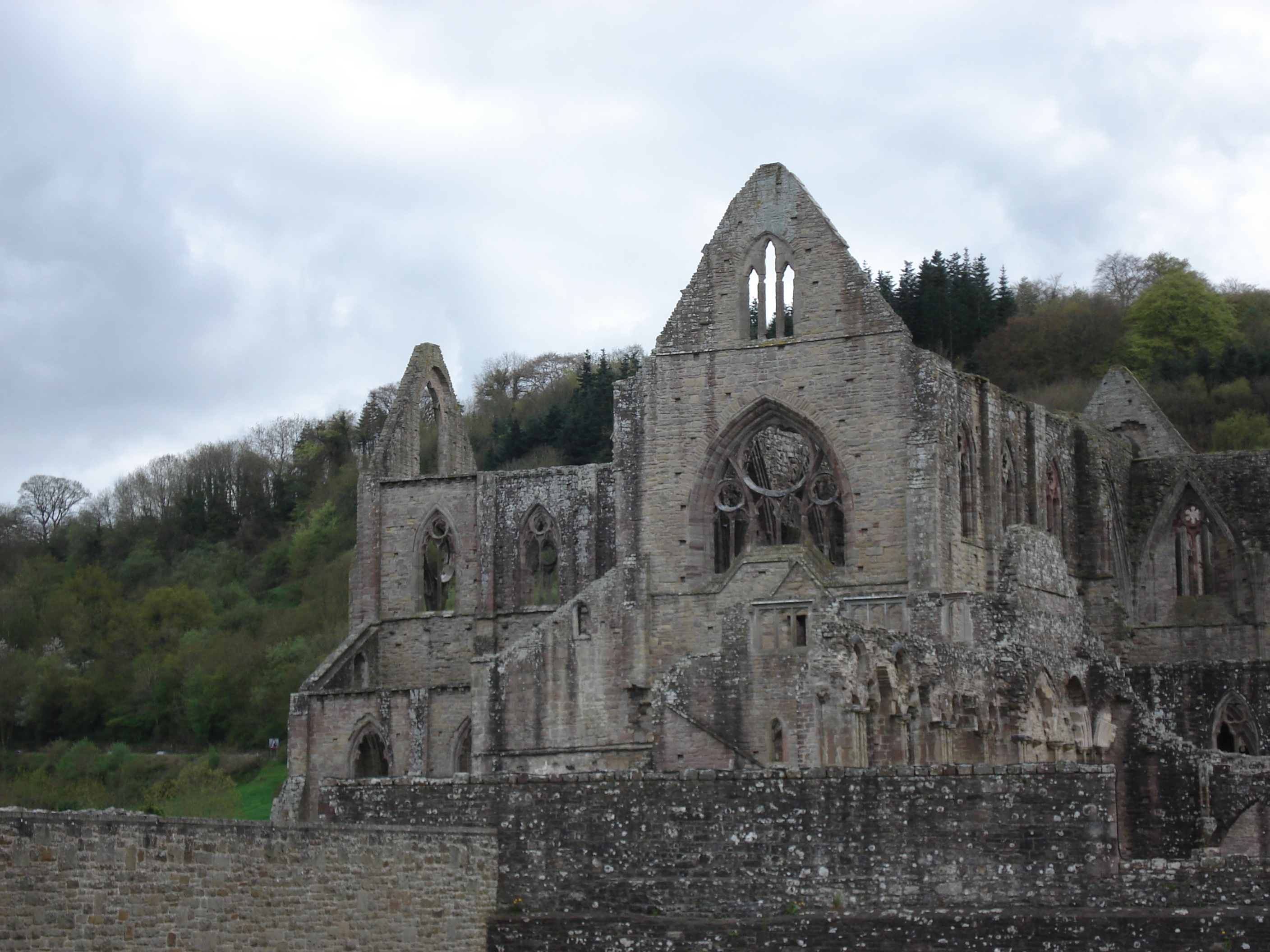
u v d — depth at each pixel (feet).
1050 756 247.91
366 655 352.08
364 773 326.85
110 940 125.08
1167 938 149.18
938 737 226.58
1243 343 574.56
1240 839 237.45
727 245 298.76
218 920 134.51
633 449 300.40
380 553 358.84
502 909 168.45
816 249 292.61
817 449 289.74
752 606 247.91
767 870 162.71
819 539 309.63
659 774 167.43
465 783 173.27
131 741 506.48
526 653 296.92
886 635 222.89
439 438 390.63
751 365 294.25
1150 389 544.21
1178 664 281.13
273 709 490.49
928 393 281.33
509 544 349.82
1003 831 156.97
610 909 166.61
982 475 294.87
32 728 517.55
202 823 134.21
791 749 242.17
